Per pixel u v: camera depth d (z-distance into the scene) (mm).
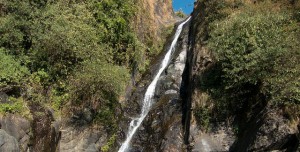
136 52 16781
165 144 12297
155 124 13805
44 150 10828
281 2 13305
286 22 11734
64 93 13172
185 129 12398
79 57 13633
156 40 20281
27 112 10805
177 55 17031
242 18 12289
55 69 13195
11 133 9852
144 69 17766
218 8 14805
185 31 19031
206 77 12609
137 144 13672
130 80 16266
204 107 11789
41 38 12844
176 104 14133
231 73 10984
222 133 11109
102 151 13219
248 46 11141
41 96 12211
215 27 13508
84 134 12922
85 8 15117
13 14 12930
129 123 14672
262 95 10211
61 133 12344
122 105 15102
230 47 11531
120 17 16172
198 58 13734
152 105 15258
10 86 11211
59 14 13945
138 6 18828
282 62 10125
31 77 12398
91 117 13359
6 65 11703
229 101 11406
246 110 10805
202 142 11227
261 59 10336
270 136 8766
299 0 12477
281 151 8477
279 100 9164
